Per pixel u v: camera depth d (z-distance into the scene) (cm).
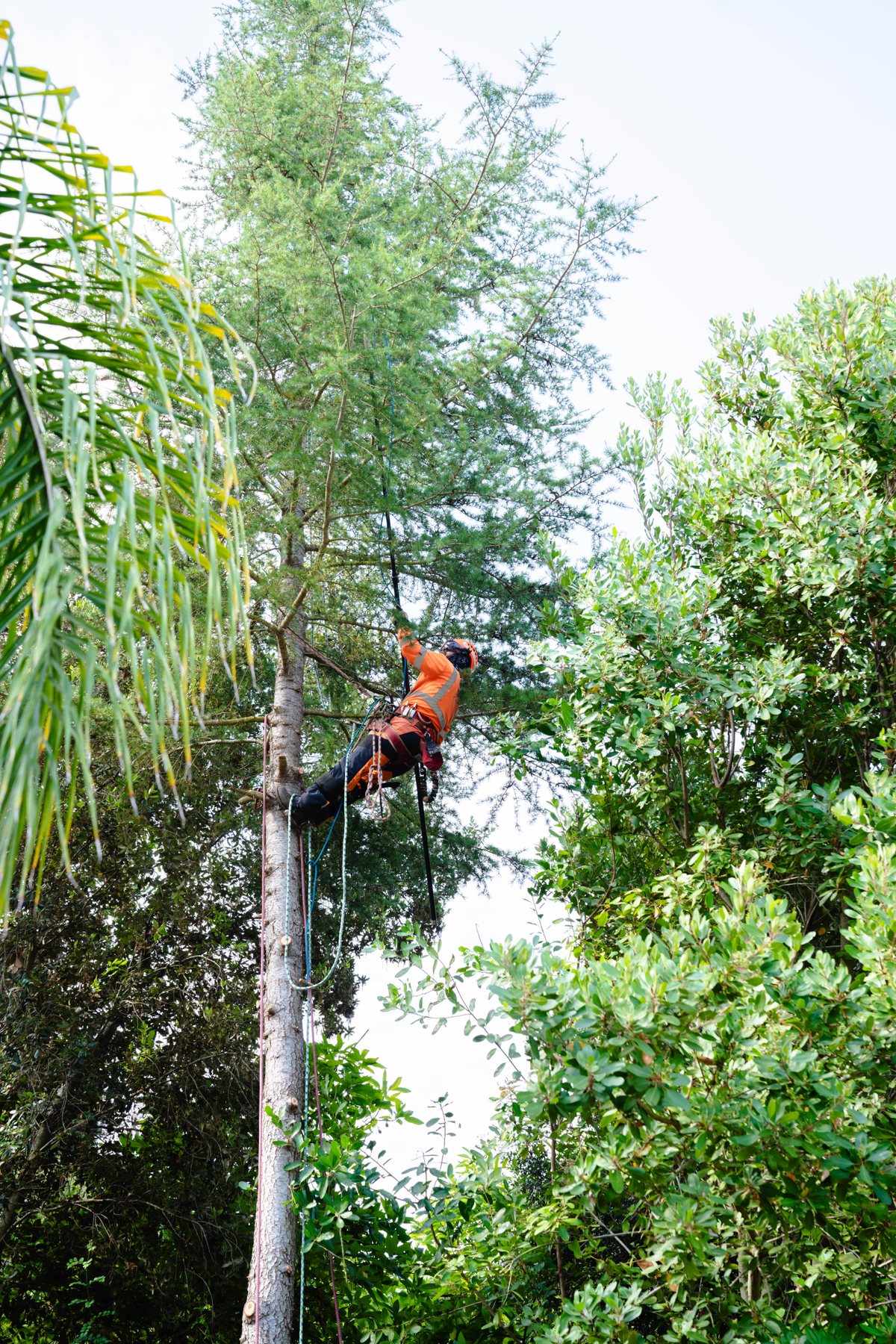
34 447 209
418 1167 633
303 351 661
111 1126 1032
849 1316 440
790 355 769
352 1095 696
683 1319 485
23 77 223
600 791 711
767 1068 420
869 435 713
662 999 425
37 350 216
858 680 681
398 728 687
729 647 711
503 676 898
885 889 463
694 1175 465
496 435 925
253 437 643
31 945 1042
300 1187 600
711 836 652
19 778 180
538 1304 565
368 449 659
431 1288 612
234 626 234
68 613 203
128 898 1118
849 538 652
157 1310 991
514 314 927
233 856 1191
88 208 232
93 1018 1057
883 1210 413
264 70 991
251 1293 571
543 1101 432
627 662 680
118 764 1009
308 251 661
